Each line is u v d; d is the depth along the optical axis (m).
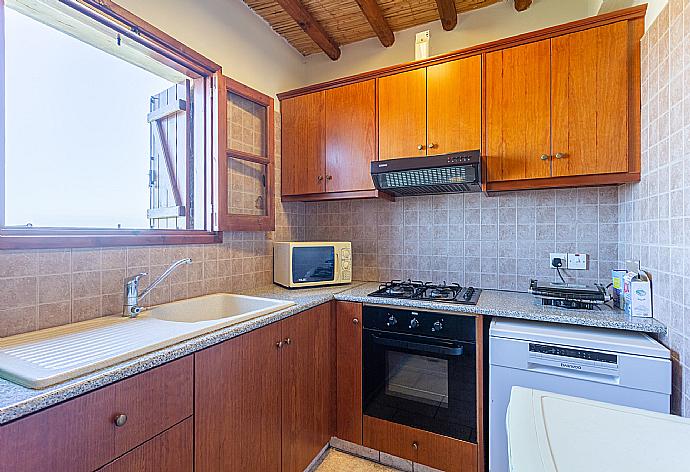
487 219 2.25
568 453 0.64
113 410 0.91
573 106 1.71
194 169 2.03
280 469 1.59
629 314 1.53
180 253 1.81
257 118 2.33
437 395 1.78
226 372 1.29
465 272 2.31
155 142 1.88
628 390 1.33
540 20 2.14
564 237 2.04
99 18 1.44
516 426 0.73
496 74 1.88
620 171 1.62
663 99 1.36
